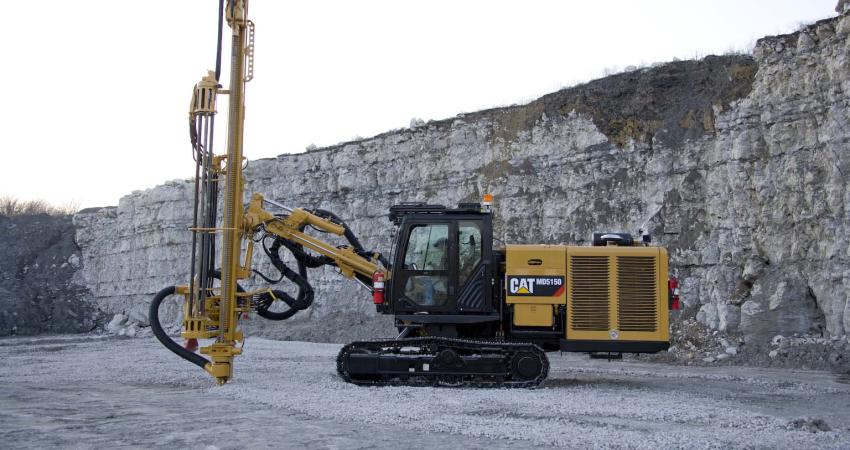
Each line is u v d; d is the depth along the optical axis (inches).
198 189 537.0
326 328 1298.0
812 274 810.8
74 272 2089.1
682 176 1009.5
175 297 1795.0
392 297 548.7
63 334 1825.8
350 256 595.5
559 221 1131.3
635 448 300.7
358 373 526.3
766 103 906.1
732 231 916.6
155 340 1268.5
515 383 514.0
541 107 1222.3
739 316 861.8
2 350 1118.4
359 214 1455.5
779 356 765.3
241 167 545.0
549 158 1176.8
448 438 325.1
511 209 1189.1
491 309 541.0
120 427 358.6
